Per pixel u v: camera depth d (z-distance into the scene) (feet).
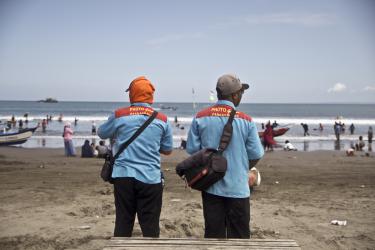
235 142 13.61
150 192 14.82
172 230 21.83
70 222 23.34
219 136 13.65
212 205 13.69
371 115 392.68
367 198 32.42
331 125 221.25
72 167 57.06
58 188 36.27
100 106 583.99
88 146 77.82
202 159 13.28
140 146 14.82
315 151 97.04
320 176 48.11
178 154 84.74
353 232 22.02
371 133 118.01
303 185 40.29
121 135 14.99
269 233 21.57
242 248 10.21
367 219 24.98
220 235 13.73
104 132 15.57
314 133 169.89
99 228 21.99
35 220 23.73
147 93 15.55
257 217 25.14
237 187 13.57
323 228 22.76
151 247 10.23
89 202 29.32
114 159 14.94
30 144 116.47
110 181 15.19
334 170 55.11
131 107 15.37
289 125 212.23
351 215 26.05
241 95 14.58
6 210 26.48
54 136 142.72
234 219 13.66
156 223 15.03
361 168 58.18
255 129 13.99
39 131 164.45
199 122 13.94
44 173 48.93
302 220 24.54
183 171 13.69
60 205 28.17
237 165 13.61
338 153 91.71
